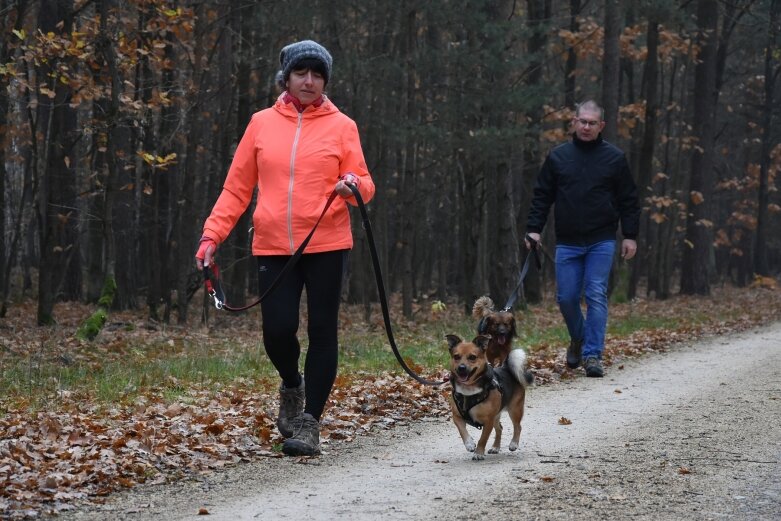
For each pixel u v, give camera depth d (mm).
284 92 6305
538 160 26859
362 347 13500
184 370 10859
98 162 22359
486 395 5859
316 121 6145
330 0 19109
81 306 24156
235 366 11227
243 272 22297
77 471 5496
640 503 4742
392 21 20953
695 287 32625
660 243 32688
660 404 8188
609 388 9281
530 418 7586
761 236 41875
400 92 20266
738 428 6926
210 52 22062
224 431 6805
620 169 10250
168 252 23406
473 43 20281
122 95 15492
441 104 20219
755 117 41938
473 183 22594
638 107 29750
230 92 21953
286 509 4734
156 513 4727
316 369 6141
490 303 8961
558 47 28797
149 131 19844
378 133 21906
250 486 5293
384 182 22109
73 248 23750
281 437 6688
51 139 18234
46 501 4922
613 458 5902
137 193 26719
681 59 36531
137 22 17578
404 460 5996
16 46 14828
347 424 7207
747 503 4730
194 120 19406
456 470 5656
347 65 19234
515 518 4461
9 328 16828
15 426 6922
